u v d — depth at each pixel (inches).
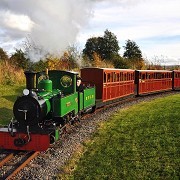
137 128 462.0
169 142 378.9
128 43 2372.0
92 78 665.0
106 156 339.6
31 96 351.6
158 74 1058.7
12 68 965.2
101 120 544.4
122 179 276.2
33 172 292.8
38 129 349.7
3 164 312.5
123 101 823.1
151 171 293.6
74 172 297.4
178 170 293.3
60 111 382.0
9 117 528.7
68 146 380.2
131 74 871.7
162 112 585.3
